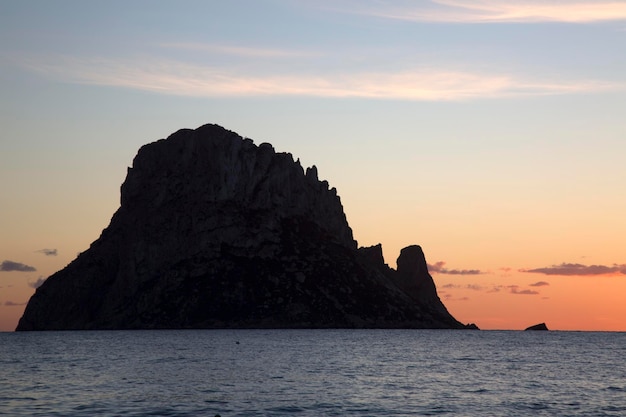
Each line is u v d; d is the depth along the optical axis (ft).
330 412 291.38
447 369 483.51
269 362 517.96
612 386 389.60
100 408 294.87
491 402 322.55
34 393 338.34
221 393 340.39
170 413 284.41
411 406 307.99
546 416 287.69
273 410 294.05
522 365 528.22
